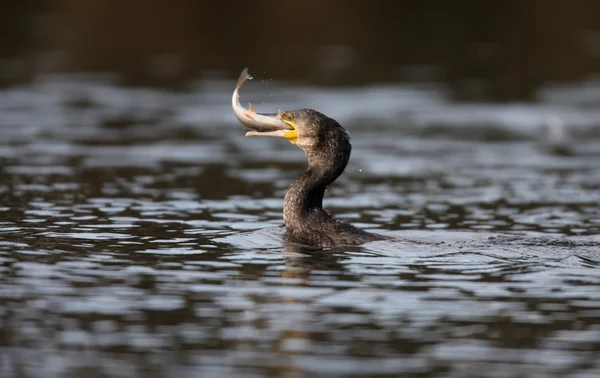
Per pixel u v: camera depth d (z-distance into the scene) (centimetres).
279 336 998
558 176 2020
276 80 3161
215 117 2680
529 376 903
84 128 2484
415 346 976
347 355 951
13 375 900
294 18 3947
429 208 1720
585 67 3406
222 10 3984
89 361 931
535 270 1241
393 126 2609
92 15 3947
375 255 1312
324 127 1452
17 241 1355
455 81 3216
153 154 2189
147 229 1466
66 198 1695
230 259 1282
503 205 1747
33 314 1052
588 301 1114
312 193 1449
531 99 3002
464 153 2289
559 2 4131
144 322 1033
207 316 1055
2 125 2492
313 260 1284
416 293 1142
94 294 1122
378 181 1986
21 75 3167
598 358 947
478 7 4109
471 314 1070
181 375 900
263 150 2305
